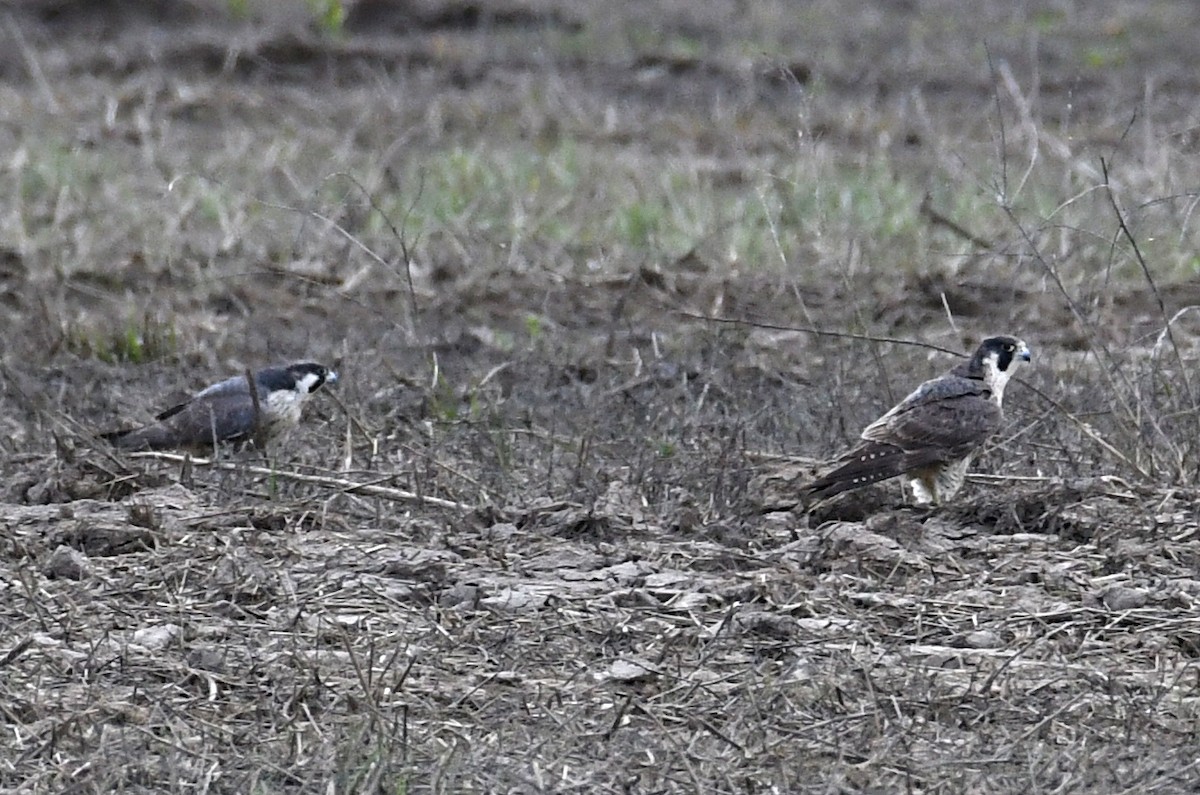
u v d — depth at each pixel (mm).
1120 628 10047
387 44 31500
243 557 10773
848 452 12508
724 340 16875
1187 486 12469
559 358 17094
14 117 26406
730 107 27781
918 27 34000
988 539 11562
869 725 8625
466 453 13625
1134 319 17969
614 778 8086
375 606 10281
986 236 20328
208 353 17484
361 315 18891
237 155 23969
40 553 11133
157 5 32250
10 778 8117
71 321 17984
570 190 23344
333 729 8578
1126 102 28094
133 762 8156
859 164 23906
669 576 10734
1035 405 14258
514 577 10773
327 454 13641
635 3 35094
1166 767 8156
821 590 10562
